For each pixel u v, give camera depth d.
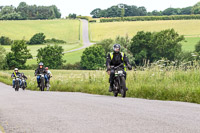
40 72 34.44
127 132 7.30
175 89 17.66
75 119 9.31
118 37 181.00
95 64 181.12
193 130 7.46
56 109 11.77
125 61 18.69
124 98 16.97
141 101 14.72
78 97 18.06
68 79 35.56
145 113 10.33
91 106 12.49
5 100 16.27
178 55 167.38
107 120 9.01
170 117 9.45
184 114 10.09
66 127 8.08
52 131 7.65
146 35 173.88
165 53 169.50
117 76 18.42
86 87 27.86
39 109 11.90
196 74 22.78
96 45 189.38
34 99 16.58
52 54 187.50
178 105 12.84
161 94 17.80
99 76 31.16
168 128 7.72
